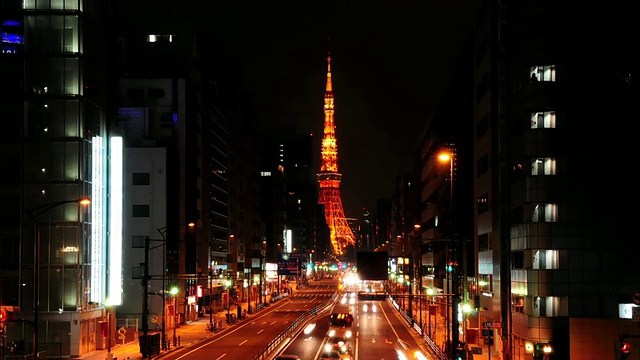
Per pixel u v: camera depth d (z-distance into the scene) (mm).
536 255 68438
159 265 105625
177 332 100000
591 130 69250
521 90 71625
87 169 78750
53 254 75688
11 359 64250
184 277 105812
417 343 84312
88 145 79188
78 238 75875
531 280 68312
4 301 75188
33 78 77625
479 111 92250
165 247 100062
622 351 39281
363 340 88000
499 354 74438
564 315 67875
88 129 79250
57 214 76062
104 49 84750
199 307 128375
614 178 69062
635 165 69062
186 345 83875
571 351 64188
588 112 69438
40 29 78000
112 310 83500
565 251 68312
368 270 83688
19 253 75688
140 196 107188
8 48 77812
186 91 118875
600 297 68312
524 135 70125
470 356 63344
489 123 84812
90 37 80562
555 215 68688
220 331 100938
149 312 104750
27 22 78125
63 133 77000
